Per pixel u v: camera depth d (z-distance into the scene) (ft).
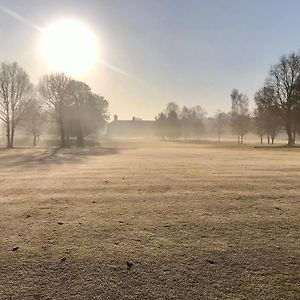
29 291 16.51
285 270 18.67
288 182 45.09
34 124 232.73
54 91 202.08
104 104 279.49
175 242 22.74
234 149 165.07
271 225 26.30
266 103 204.64
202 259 20.06
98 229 25.45
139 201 34.32
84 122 246.06
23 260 19.93
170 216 28.76
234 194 37.24
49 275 18.13
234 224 26.53
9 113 195.72
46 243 22.59
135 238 23.50
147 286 17.01
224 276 18.01
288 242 22.71
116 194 37.76
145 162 79.30
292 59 197.26
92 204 33.22
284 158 94.12
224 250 21.35
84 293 16.37
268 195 36.70
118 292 16.46
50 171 60.95
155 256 20.45
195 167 65.62
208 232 24.71
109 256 20.47
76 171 60.23
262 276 17.99
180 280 17.60
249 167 65.10
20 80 195.42
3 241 22.95
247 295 16.15
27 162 84.38
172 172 56.80
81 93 236.84
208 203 33.24
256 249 21.50
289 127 201.87
